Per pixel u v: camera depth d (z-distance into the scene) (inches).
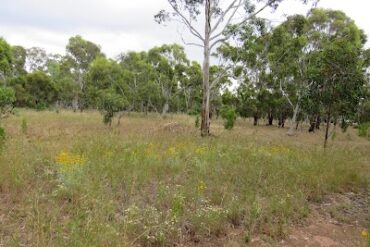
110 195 240.7
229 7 765.3
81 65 2223.2
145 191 266.8
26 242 168.9
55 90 1823.3
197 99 1998.0
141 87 1674.5
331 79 600.1
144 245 185.0
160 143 484.7
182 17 776.9
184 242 195.0
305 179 324.5
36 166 315.9
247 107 1496.1
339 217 255.9
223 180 310.5
